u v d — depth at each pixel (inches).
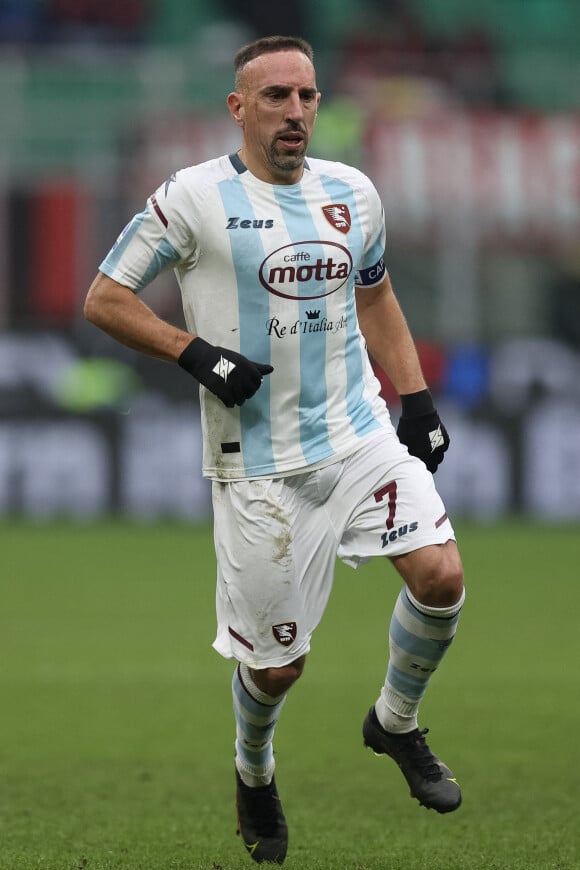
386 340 697.0
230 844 700.0
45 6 3036.4
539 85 2765.7
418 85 2719.0
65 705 1067.9
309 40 3083.2
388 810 780.0
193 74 2610.7
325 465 643.5
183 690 1125.1
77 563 1856.5
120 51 3016.7
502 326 2436.0
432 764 662.5
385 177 2322.8
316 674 1185.4
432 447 693.3
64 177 2333.9
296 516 645.9
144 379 2252.7
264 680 646.5
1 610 1503.4
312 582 653.9
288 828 737.6
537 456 2268.7
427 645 638.5
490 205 2341.3
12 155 2425.0
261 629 643.5
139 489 2257.6
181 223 629.6
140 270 636.7
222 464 647.1
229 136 2300.7
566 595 1610.5
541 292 2438.5
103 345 2239.2
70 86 2544.3
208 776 861.8
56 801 794.2
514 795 806.5
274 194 636.1
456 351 2265.0
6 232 2247.8
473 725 997.8
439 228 2345.0
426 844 697.0
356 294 693.3
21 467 2244.1
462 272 2363.4
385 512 638.5
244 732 661.3
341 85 2605.8
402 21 3083.2
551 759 898.7
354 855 673.0
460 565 627.8
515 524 2249.0
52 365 2231.8
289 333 634.8
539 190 2347.4
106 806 783.1
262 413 639.1
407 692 652.7
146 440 2251.5
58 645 1309.1
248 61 633.0
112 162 2332.7
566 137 2348.7
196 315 642.2
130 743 949.2
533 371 2266.2
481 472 2265.0
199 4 3093.0
